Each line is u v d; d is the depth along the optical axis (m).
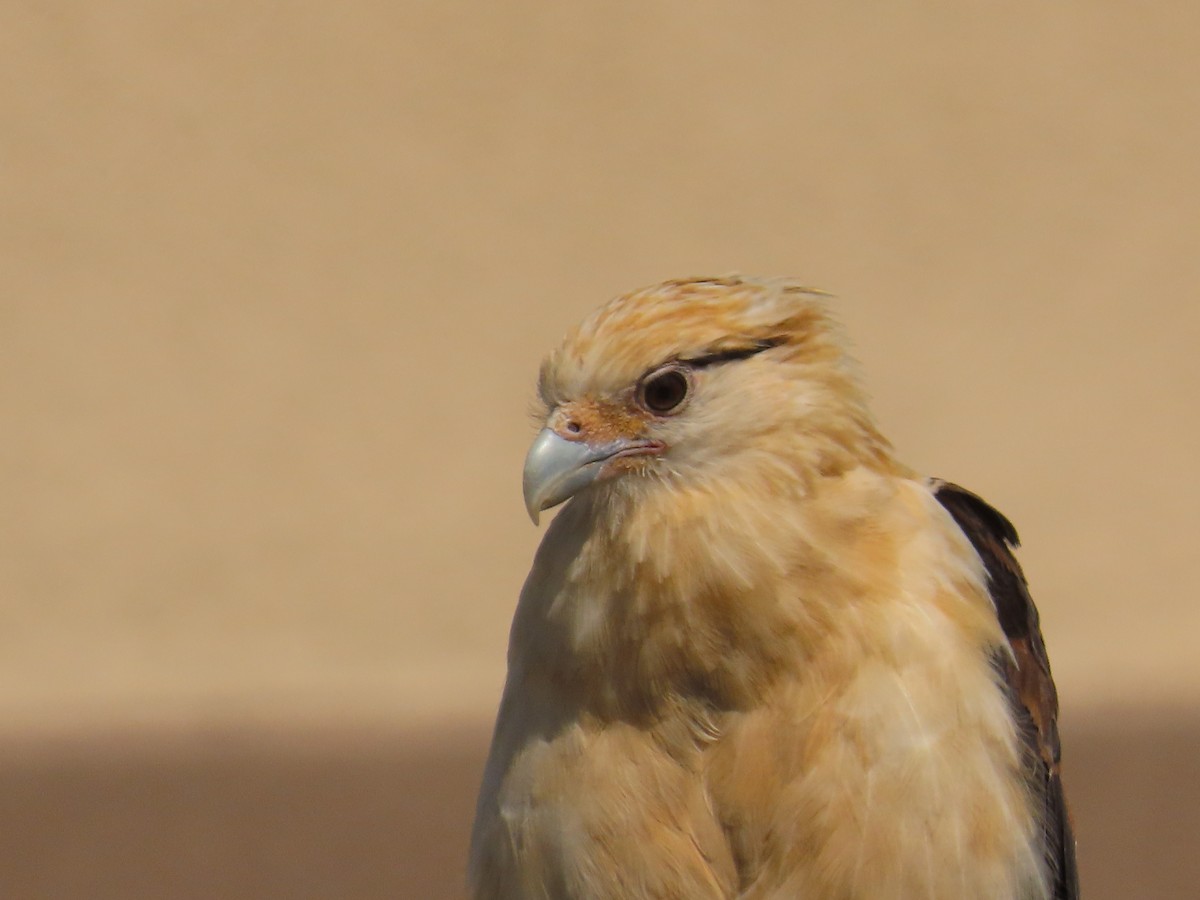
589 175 41.19
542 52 42.84
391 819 18.97
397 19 43.16
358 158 41.09
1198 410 36.84
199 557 33.31
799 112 42.44
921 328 38.69
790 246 40.25
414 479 35.22
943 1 44.34
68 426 36.41
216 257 39.34
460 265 39.41
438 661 29.95
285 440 36.06
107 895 16.81
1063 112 42.78
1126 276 40.06
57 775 22.38
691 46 43.22
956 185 41.31
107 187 40.16
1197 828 17.61
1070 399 37.12
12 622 31.55
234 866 17.38
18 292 38.50
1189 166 41.91
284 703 27.28
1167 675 27.09
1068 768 20.19
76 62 41.75
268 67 42.25
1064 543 33.56
